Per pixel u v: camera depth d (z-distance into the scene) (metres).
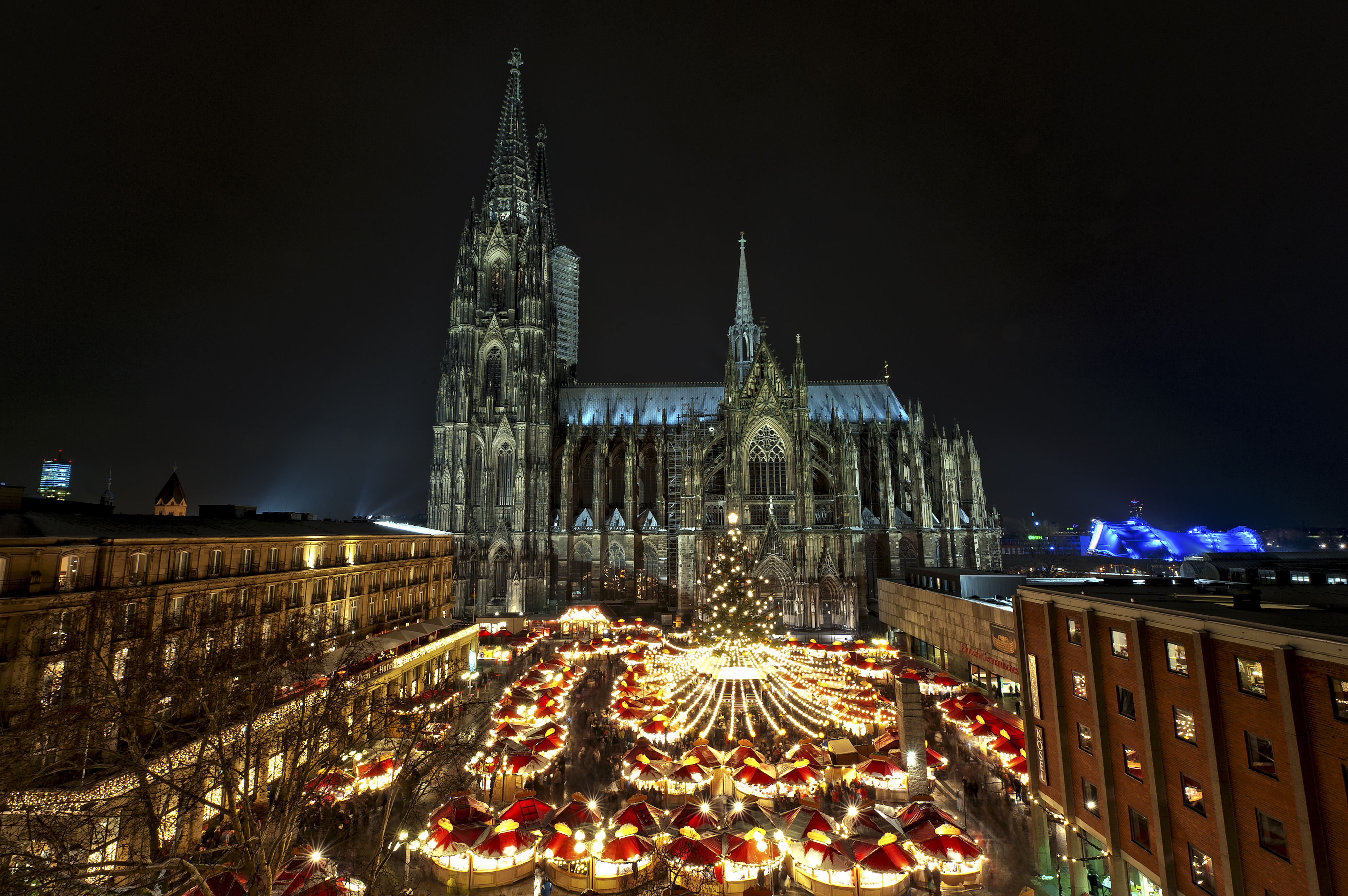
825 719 53.88
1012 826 38.91
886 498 109.50
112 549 37.41
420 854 35.03
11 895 20.77
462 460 108.19
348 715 36.00
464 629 75.88
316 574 56.25
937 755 42.78
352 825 38.31
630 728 51.19
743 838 30.80
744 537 100.50
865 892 30.05
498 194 123.19
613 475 122.38
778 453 106.06
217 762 28.02
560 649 79.94
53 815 23.39
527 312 113.88
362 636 53.31
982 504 114.69
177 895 22.92
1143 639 28.97
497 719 51.06
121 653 35.66
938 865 31.02
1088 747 32.56
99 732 27.78
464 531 106.31
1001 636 55.59
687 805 34.62
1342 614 25.84
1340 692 20.62
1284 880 22.09
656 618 105.69
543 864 33.81
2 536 32.50
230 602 45.78
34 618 32.53
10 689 30.92
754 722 53.06
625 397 127.44
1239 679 24.33
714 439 107.62
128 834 29.73
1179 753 26.92
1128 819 29.72
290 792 28.38
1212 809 25.08
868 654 75.69
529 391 111.69
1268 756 23.09
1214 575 73.69
